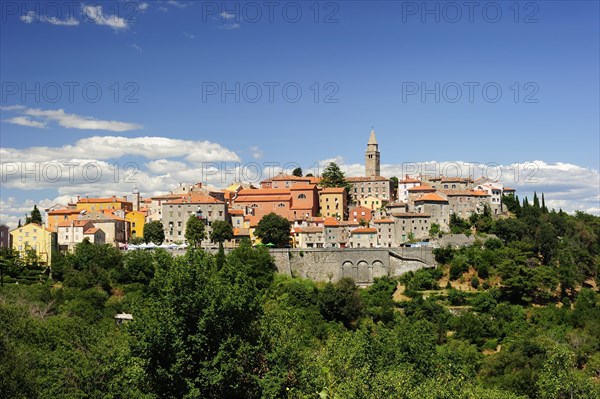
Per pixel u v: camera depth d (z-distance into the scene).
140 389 64.62
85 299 158.38
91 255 192.38
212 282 67.50
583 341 158.50
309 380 66.56
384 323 175.88
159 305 65.88
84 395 77.38
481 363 146.88
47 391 78.19
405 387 88.06
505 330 173.38
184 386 63.34
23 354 80.00
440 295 195.62
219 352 63.28
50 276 190.12
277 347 67.00
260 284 187.75
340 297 173.75
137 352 64.94
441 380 99.88
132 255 193.50
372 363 103.56
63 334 102.75
